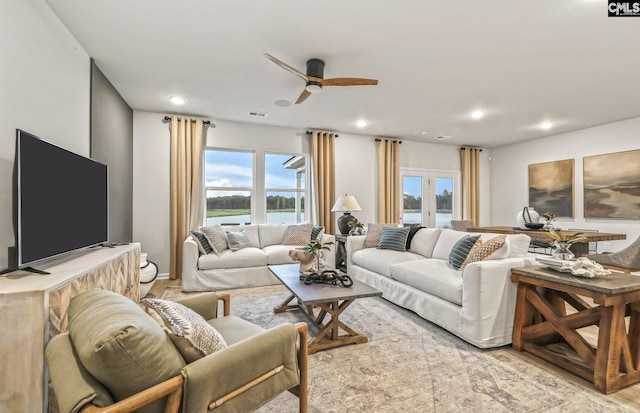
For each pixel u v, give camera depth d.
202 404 0.99
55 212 1.92
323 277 2.61
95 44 2.64
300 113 4.59
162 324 1.09
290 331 1.33
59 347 1.01
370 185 6.03
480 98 3.93
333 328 2.33
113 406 0.82
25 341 1.29
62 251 2.00
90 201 2.42
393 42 2.61
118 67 3.07
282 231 4.90
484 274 2.24
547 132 5.63
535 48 2.70
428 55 2.83
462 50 2.74
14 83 1.79
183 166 4.59
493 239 2.55
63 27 2.36
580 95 3.80
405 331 2.58
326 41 2.61
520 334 2.24
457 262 2.82
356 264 4.13
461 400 1.67
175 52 2.79
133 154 4.43
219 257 3.94
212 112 4.54
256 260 4.08
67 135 2.44
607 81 3.38
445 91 3.70
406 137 6.13
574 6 2.12
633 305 1.88
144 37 2.54
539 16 2.24
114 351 0.83
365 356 2.16
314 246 2.77
